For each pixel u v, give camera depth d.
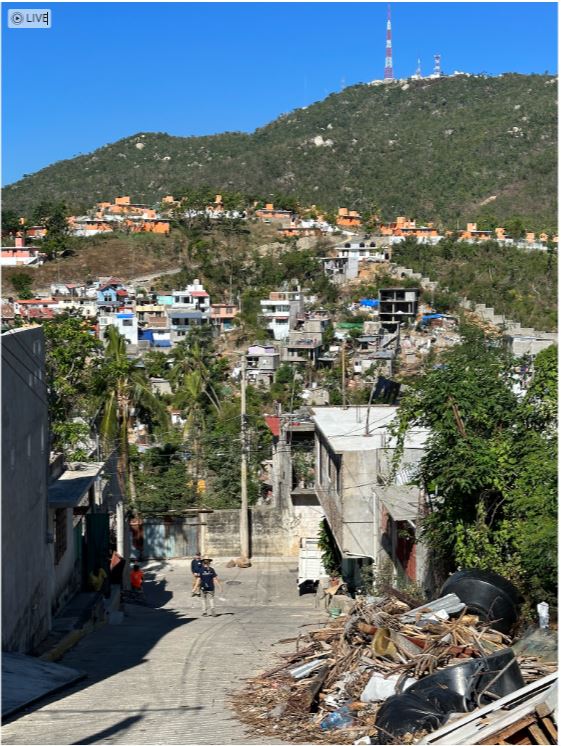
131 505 33.00
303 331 76.50
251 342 80.88
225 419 41.69
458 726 7.64
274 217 128.12
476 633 10.61
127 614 22.12
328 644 11.52
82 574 21.09
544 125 168.50
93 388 31.62
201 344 74.00
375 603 12.24
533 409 15.03
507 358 17.06
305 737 8.72
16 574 13.06
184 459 36.12
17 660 12.05
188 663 13.20
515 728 7.16
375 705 9.44
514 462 14.54
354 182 165.50
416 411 15.77
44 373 15.62
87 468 20.89
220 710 9.91
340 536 21.67
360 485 21.38
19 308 79.38
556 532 12.75
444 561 15.80
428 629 10.84
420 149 173.38
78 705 10.32
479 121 180.88
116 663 13.68
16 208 169.75
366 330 78.94
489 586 11.90
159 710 9.95
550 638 10.72
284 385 62.59
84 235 120.19
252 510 33.38
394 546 19.94
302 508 33.25
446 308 82.88
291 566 31.88
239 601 26.02
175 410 51.94
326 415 26.91
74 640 15.82
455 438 15.14
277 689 10.45
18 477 13.29
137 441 40.28
